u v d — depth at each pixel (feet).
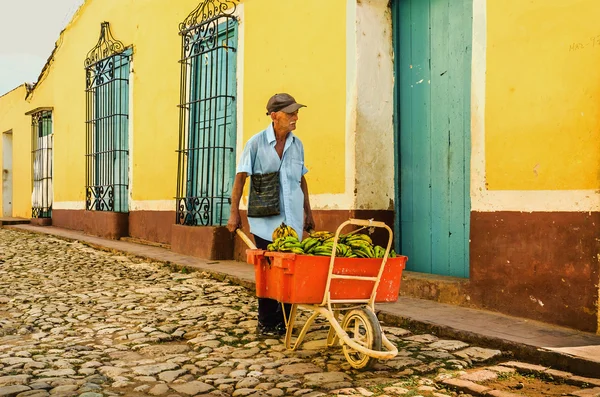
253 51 27.27
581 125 15.20
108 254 32.37
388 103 22.08
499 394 11.00
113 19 40.42
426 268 21.07
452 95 20.12
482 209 17.65
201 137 31.53
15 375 11.91
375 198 21.84
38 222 51.93
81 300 20.02
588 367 12.27
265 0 26.48
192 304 19.53
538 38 16.17
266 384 11.66
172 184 33.55
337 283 12.77
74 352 13.89
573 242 15.30
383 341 12.40
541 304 16.03
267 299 15.62
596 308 14.78
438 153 20.63
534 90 16.28
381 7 21.97
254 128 27.25
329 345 14.39
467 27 19.65
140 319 17.35
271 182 15.57
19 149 60.49
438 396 11.12
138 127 37.01
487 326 15.53
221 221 29.53
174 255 30.17
